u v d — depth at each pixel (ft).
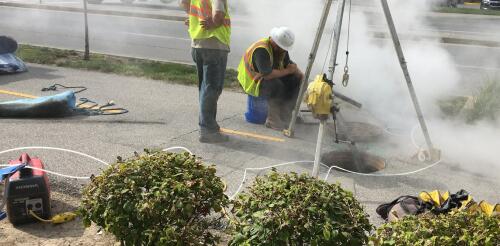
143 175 8.38
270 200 7.72
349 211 7.70
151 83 24.08
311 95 12.84
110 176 8.44
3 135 16.48
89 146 15.78
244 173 14.07
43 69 26.27
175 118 18.90
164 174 8.39
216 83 16.06
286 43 17.54
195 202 7.95
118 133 17.07
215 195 8.33
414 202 11.35
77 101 20.54
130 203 8.01
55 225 11.02
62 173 13.60
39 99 18.57
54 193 12.44
